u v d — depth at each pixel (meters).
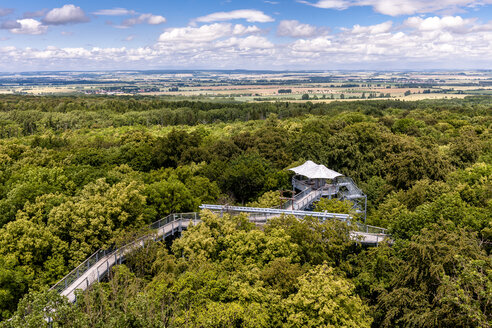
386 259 29.84
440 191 42.44
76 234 32.34
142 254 31.77
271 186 53.66
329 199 43.91
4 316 26.02
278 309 23.59
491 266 23.81
